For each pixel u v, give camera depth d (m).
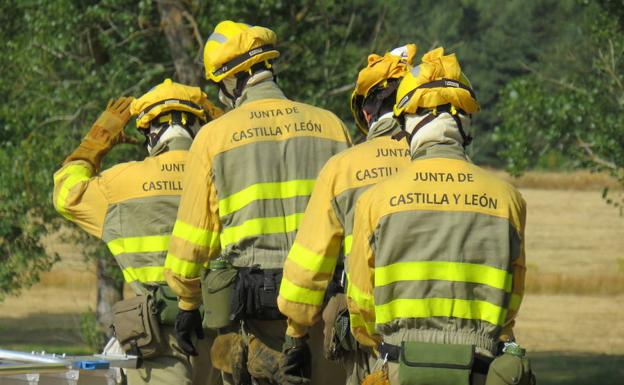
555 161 122.69
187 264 12.72
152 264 13.81
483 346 9.70
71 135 31.64
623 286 78.56
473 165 10.18
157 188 13.86
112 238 13.95
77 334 53.47
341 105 33.53
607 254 91.69
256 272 12.45
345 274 11.55
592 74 33.97
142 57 34.19
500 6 138.25
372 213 9.98
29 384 12.48
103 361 11.73
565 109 31.09
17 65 31.91
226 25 13.09
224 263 12.69
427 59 10.41
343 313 11.84
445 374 9.49
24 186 30.83
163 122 14.12
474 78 135.12
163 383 13.77
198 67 32.31
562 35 128.62
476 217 9.81
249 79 12.99
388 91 11.96
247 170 12.59
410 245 9.80
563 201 121.75
